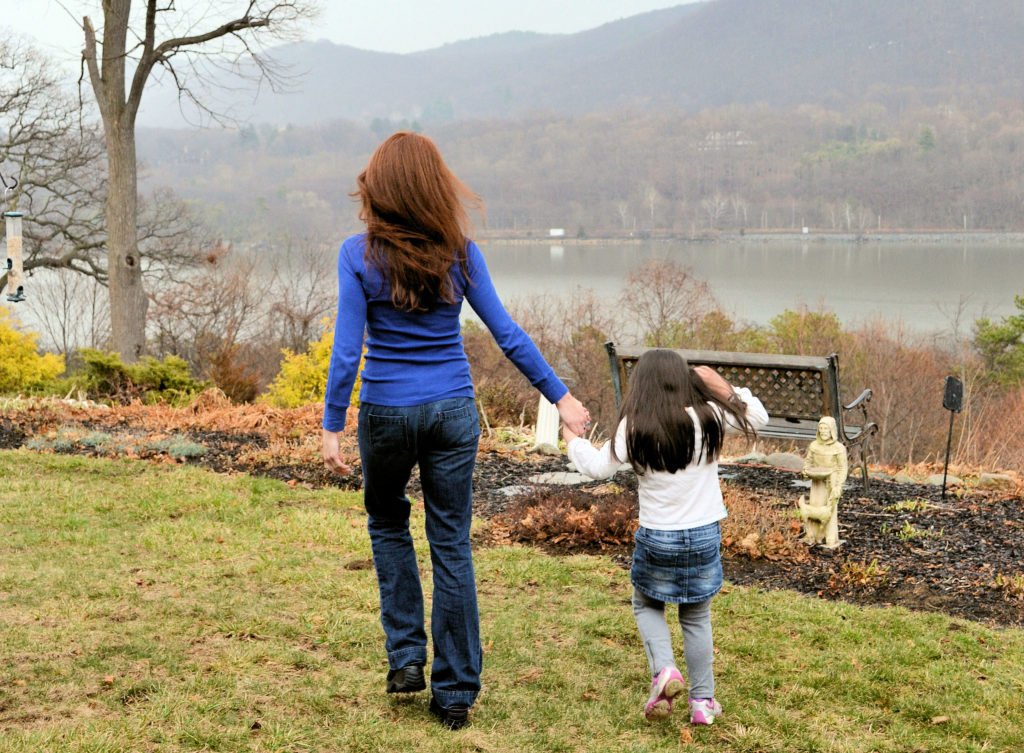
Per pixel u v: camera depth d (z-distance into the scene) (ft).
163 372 49.42
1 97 86.63
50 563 17.56
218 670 12.66
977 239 533.55
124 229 65.62
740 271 318.86
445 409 10.66
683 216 626.64
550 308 122.31
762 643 14.84
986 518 22.03
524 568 18.47
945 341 126.31
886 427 97.14
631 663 14.01
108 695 11.64
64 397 47.09
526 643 14.61
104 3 63.10
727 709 12.50
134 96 64.95
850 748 11.52
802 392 22.34
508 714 11.90
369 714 11.48
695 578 11.87
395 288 10.35
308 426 33.30
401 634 11.62
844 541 20.29
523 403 53.06
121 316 66.08
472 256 10.71
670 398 11.66
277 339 122.83
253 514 22.22
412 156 10.37
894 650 14.65
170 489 24.48
